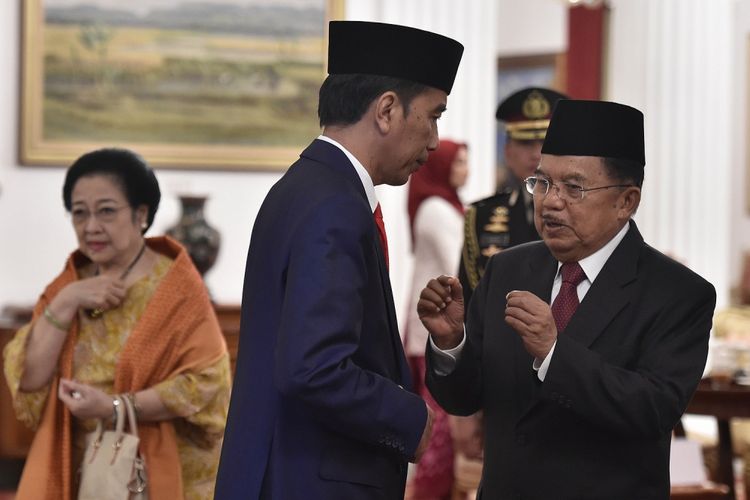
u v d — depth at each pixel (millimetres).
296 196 3990
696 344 4316
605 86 14406
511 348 4477
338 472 3996
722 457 8203
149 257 5516
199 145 10672
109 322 5371
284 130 10805
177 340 5348
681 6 12461
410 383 4207
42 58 10422
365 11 10805
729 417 7434
